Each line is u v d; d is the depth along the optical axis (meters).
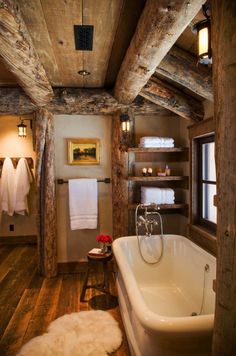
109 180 3.54
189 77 2.14
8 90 3.12
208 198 2.97
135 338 1.82
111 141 3.48
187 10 1.27
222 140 0.90
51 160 3.34
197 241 2.93
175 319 1.41
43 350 1.98
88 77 2.79
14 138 4.66
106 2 1.50
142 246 2.96
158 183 3.53
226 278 0.91
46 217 3.34
